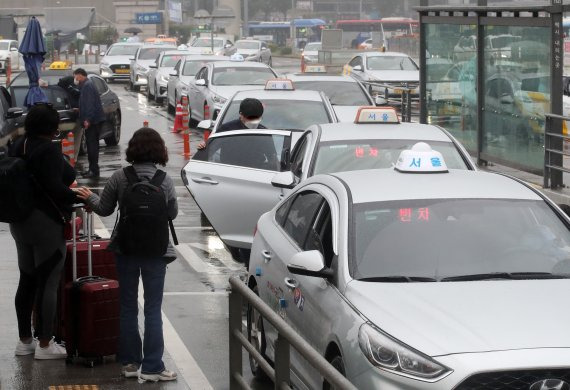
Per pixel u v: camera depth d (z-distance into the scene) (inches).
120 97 2295.8
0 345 509.7
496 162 1005.2
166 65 2162.9
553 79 874.1
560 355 308.3
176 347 512.1
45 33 4160.9
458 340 317.4
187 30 5846.5
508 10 945.5
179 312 582.9
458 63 1099.3
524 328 322.7
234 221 650.8
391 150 598.2
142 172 438.6
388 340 322.3
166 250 440.1
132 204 431.2
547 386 306.7
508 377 307.4
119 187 438.6
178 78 1814.7
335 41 3791.8
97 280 476.1
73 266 477.1
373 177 426.9
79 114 1107.3
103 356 475.8
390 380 315.0
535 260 378.6
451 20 1093.8
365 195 404.8
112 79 2770.7
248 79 1539.1
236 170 649.0
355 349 331.0
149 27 5585.6
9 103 1099.9
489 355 309.1
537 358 307.3
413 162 433.7
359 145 599.5
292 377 406.9
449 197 406.3
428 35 1184.8
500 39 986.1
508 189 417.7
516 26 947.3
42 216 456.8
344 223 389.4
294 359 401.7
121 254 439.5
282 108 888.9
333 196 412.8
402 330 325.4
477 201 405.1
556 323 326.0
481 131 1029.8
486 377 306.7
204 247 772.0
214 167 655.8
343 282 366.3
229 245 658.8
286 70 3440.0
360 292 355.3
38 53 1107.9
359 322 338.0
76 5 5556.1
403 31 5462.6
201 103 1537.9
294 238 432.8
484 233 387.9
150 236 432.1
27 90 1283.2
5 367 472.7
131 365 457.7
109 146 1409.9
